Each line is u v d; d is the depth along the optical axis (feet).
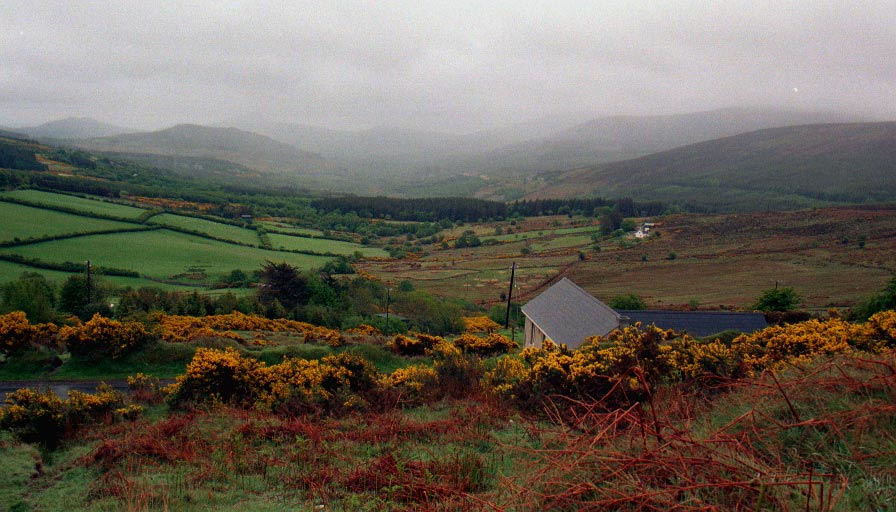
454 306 194.39
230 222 345.72
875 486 12.28
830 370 20.63
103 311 117.50
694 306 181.57
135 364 64.49
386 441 26.78
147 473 24.21
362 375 45.68
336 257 301.63
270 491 20.85
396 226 462.60
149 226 270.46
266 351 74.02
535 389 33.14
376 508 17.28
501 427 28.55
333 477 21.07
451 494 16.92
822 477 12.59
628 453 14.79
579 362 34.30
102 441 31.19
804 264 256.32
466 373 46.57
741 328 100.12
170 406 43.32
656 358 34.12
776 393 18.40
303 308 147.74
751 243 318.45
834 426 14.25
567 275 277.85
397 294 202.08
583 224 456.86
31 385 58.23
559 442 18.13
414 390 42.73
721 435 14.32
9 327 62.64
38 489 23.30
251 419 33.65
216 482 22.38
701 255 299.79
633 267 283.79
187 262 229.45
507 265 313.32
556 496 12.93
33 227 226.17
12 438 30.99
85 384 59.36
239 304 139.54
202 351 46.55
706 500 11.98
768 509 11.38
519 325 176.76
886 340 38.86
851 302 177.68
